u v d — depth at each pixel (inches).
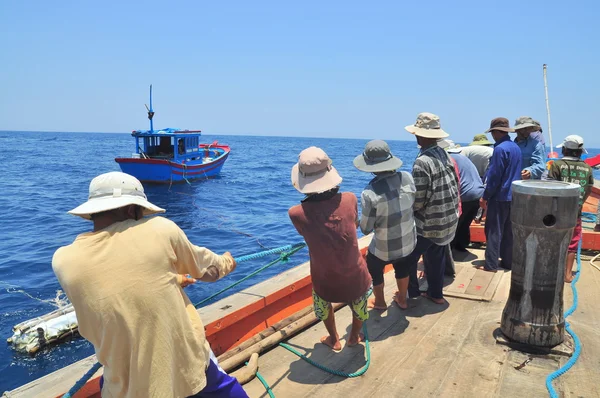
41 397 109.5
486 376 134.9
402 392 128.7
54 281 356.8
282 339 161.3
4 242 504.4
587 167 202.7
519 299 148.3
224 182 1146.7
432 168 167.8
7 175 1251.2
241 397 97.3
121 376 80.8
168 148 1029.8
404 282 179.2
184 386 85.0
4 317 284.4
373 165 151.6
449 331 163.8
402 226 158.6
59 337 238.7
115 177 85.3
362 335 161.5
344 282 133.9
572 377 132.6
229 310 160.2
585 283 205.8
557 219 137.0
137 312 78.4
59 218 653.9
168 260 82.5
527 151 243.1
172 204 810.8
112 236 80.5
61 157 2069.4
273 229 593.3
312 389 132.6
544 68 328.5
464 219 244.5
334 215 129.0
